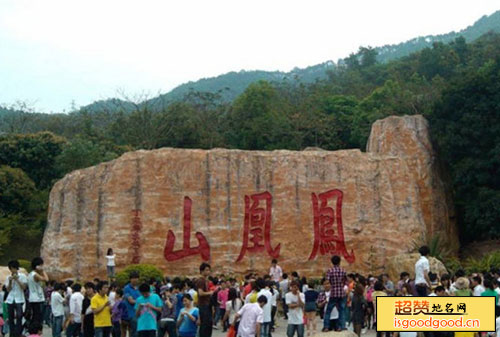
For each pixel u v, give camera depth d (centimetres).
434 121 3575
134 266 2644
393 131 3484
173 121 5509
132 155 2970
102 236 2888
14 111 7281
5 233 3728
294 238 3009
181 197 2959
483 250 3491
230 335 1513
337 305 1650
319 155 3112
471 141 3422
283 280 2264
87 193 2939
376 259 3038
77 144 4347
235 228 2975
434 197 3394
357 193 3095
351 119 5803
